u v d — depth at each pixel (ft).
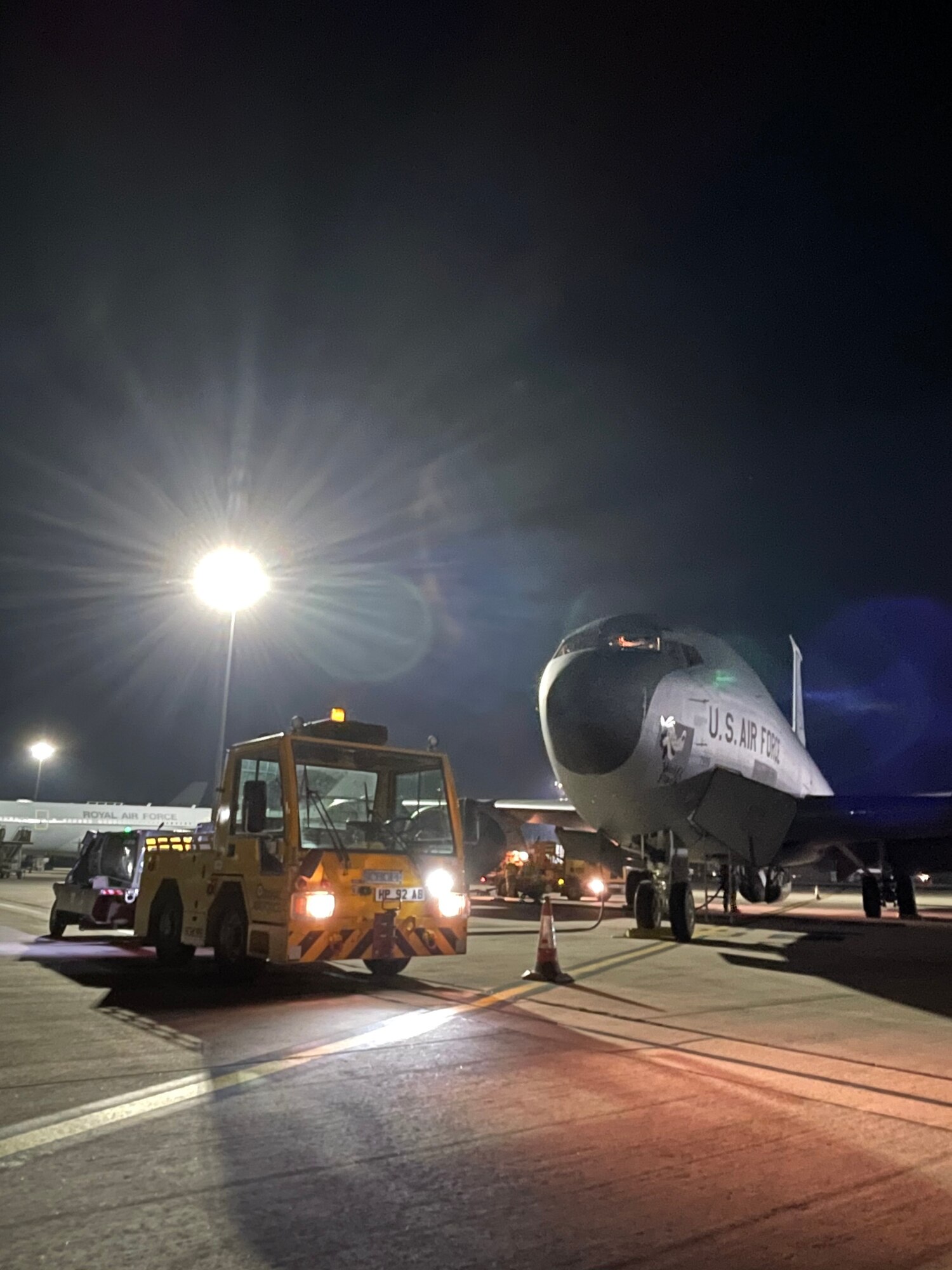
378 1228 12.98
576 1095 19.98
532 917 79.51
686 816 53.62
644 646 53.98
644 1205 14.02
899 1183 15.15
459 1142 16.72
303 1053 23.44
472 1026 27.35
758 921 74.59
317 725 37.78
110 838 52.24
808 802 63.00
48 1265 11.66
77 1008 29.89
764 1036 26.91
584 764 51.29
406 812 36.70
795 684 95.45
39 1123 17.49
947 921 76.43
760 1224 13.39
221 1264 11.78
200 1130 17.16
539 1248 12.45
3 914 71.97
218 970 35.65
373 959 33.17
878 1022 29.45
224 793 36.52
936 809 59.82
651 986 36.37
